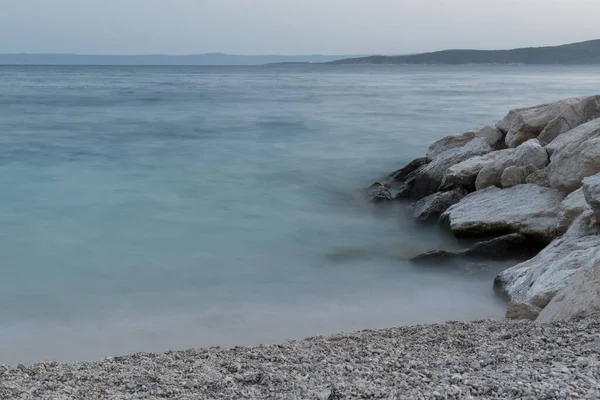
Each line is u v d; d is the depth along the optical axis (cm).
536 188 1773
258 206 2316
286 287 1450
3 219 2081
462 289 1423
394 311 1280
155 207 2277
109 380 755
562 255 1296
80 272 1574
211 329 1187
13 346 1104
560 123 2152
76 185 2598
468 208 1828
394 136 4069
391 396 613
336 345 930
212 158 3253
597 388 582
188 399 659
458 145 2552
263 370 771
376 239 1895
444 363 754
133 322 1229
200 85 12238
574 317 951
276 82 14550
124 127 4562
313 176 2820
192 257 1706
